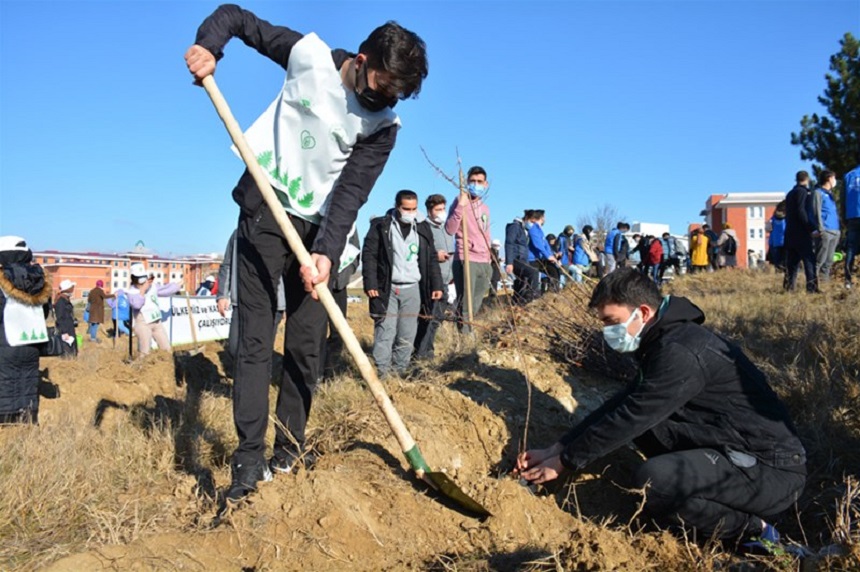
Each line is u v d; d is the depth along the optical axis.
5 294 5.73
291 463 3.75
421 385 4.96
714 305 9.51
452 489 3.36
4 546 3.10
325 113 3.24
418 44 3.15
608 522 3.43
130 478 4.11
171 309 11.34
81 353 11.05
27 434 4.59
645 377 3.56
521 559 3.11
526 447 4.40
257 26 3.33
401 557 3.13
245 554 3.01
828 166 25.03
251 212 3.36
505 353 5.65
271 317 3.48
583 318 5.82
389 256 6.80
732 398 3.51
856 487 3.36
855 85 24.69
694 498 3.38
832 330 6.82
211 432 5.07
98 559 2.75
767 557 3.11
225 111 3.14
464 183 5.32
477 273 8.13
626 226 18.75
